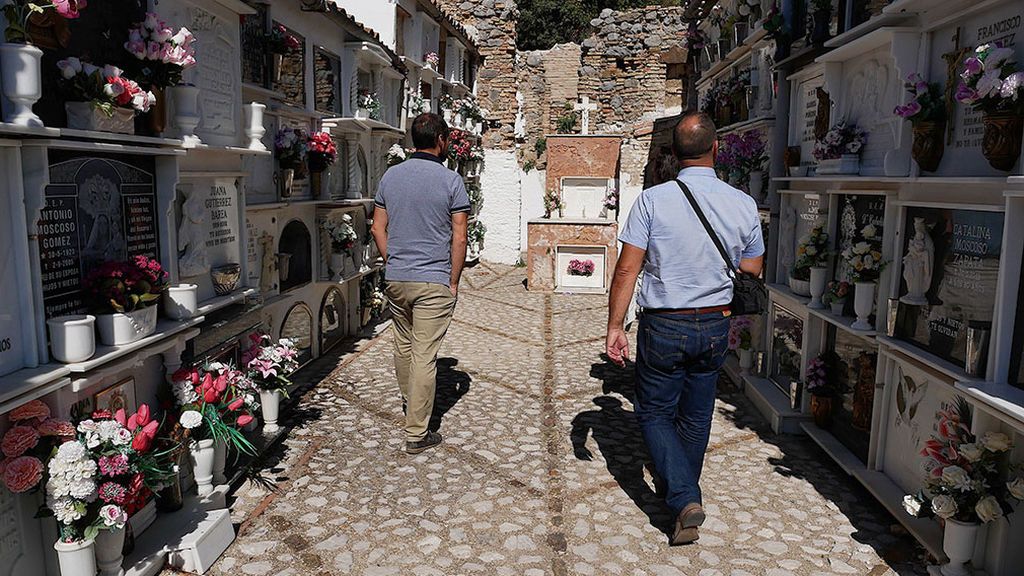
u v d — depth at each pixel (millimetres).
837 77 4738
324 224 7086
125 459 2713
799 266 5023
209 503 3639
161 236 3477
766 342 6023
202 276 3912
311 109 6672
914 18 3689
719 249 3393
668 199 3416
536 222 11859
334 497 4027
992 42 3018
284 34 5555
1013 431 2994
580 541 3557
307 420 5336
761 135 6445
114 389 3100
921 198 3666
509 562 3354
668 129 9734
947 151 3453
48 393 2623
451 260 4707
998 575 3064
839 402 4758
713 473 4422
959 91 2969
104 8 3020
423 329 4641
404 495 4062
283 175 5930
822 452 4793
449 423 5312
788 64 5652
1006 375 2934
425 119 4676
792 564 3352
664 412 3600
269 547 3465
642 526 3715
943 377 3316
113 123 2898
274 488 4137
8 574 2555
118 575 2902
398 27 10172
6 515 2551
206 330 3840
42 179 2527
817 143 4902
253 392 4613
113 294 2902
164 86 3242
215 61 3969
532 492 4121
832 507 3963
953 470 3027
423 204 4539
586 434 5102
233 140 4211
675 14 14859
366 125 7836
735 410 5680
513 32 15602
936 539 3342
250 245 5465
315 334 7207
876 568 3322
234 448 4359
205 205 3916
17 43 2367
